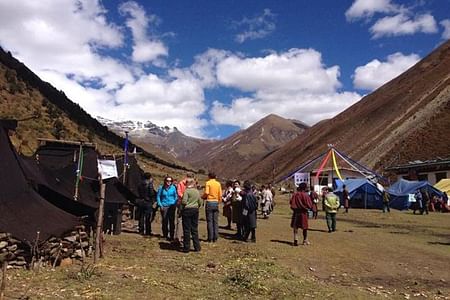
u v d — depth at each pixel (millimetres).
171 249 13414
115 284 8727
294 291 9383
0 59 64062
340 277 11352
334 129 178875
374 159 104125
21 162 12109
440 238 19750
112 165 16688
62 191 14242
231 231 18672
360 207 42656
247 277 10016
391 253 15008
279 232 19266
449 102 108062
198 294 8539
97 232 10844
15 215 10062
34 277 8953
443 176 54375
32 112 52219
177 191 15234
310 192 28016
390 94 170500
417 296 9914
